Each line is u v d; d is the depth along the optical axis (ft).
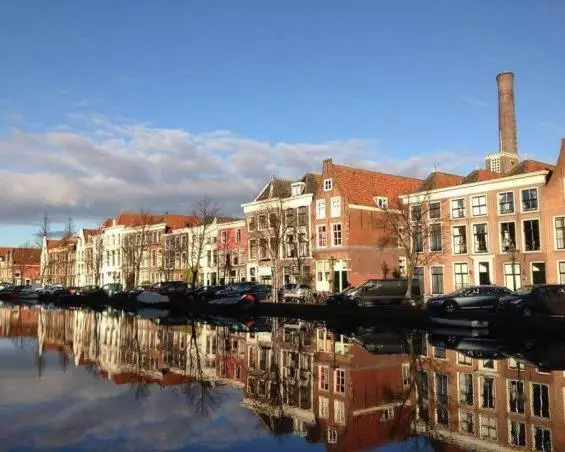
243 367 52.44
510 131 173.47
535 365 50.70
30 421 33.17
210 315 130.93
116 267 309.01
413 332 84.79
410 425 31.81
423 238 144.87
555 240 126.93
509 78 174.91
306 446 28.27
